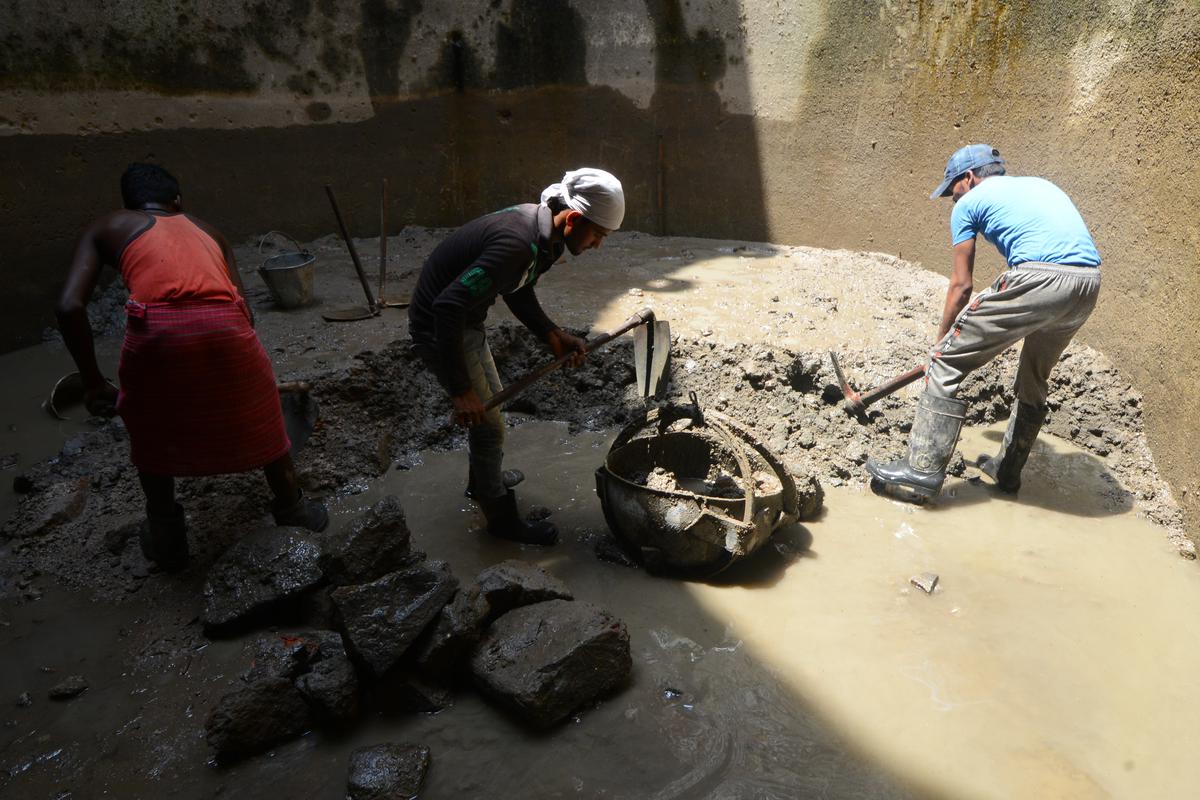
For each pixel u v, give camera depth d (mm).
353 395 4352
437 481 4062
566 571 3398
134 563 3314
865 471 4188
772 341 4852
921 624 3125
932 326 5227
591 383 4719
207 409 2953
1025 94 5371
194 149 6180
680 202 7605
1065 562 3518
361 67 6871
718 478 3689
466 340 3277
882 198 6660
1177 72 4086
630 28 7211
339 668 2625
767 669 2885
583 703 2684
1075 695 2795
